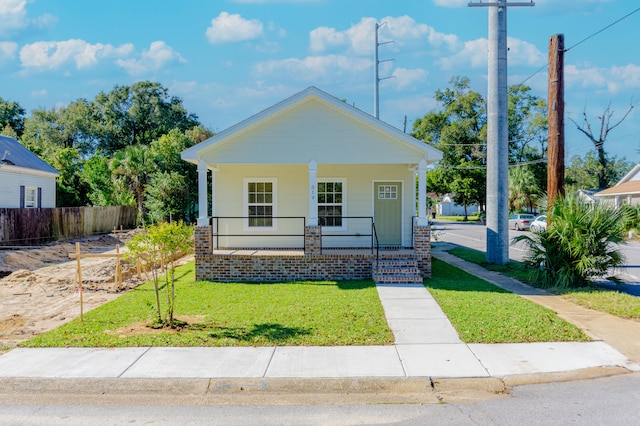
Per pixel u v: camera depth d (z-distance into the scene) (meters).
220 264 14.08
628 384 6.25
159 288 12.92
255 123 14.39
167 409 5.72
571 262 12.59
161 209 35.16
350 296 11.23
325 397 6.04
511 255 21.97
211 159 14.51
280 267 13.99
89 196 37.34
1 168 25.23
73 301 12.07
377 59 28.22
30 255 20.38
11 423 5.36
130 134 59.91
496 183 16.84
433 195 85.94
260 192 16.67
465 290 11.95
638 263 18.39
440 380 6.29
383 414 5.47
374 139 14.55
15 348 7.73
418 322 8.95
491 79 16.91
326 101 14.38
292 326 8.68
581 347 7.54
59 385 6.32
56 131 56.69
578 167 68.31
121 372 6.61
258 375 6.43
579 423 5.14
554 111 15.31
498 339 7.90
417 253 14.04
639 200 36.84
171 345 7.75
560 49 15.35
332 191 16.78
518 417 5.32
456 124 56.25
